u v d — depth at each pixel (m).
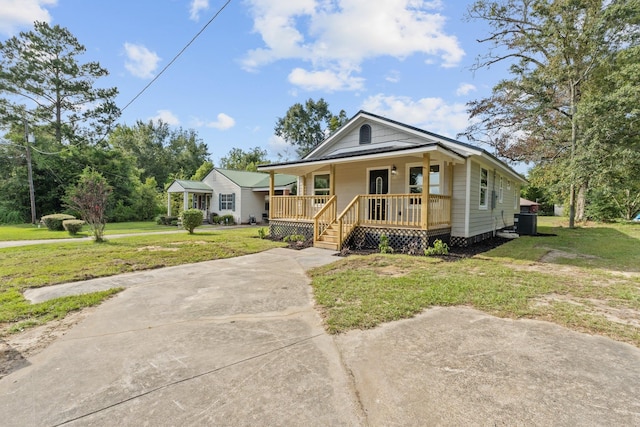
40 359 2.69
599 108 12.29
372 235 9.12
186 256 7.79
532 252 8.16
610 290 4.57
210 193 23.89
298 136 40.31
